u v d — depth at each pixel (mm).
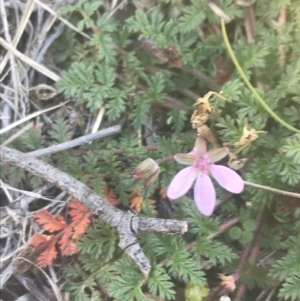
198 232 95
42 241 99
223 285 91
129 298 90
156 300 93
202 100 91
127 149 103
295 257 89
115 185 103
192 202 96
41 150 103
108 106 104
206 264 96
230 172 87
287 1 100
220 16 104
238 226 100
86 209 99
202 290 90
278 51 104
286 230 97
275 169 94
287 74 98
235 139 96
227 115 96
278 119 91
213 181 100
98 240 97
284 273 88
